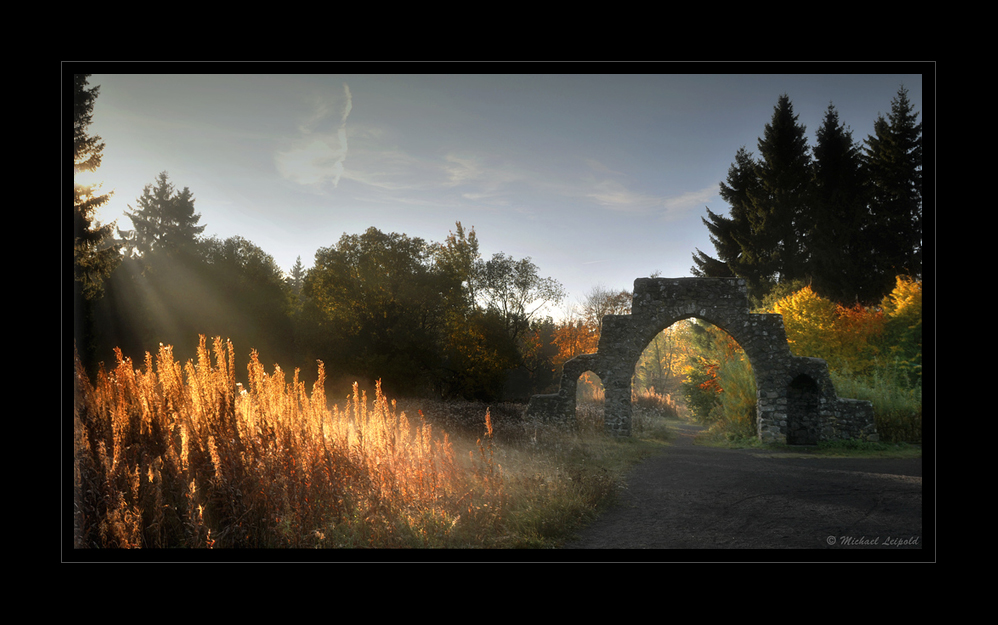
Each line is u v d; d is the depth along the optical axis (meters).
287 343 28.59
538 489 6.96
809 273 28.70
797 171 31.56
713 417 23.25
